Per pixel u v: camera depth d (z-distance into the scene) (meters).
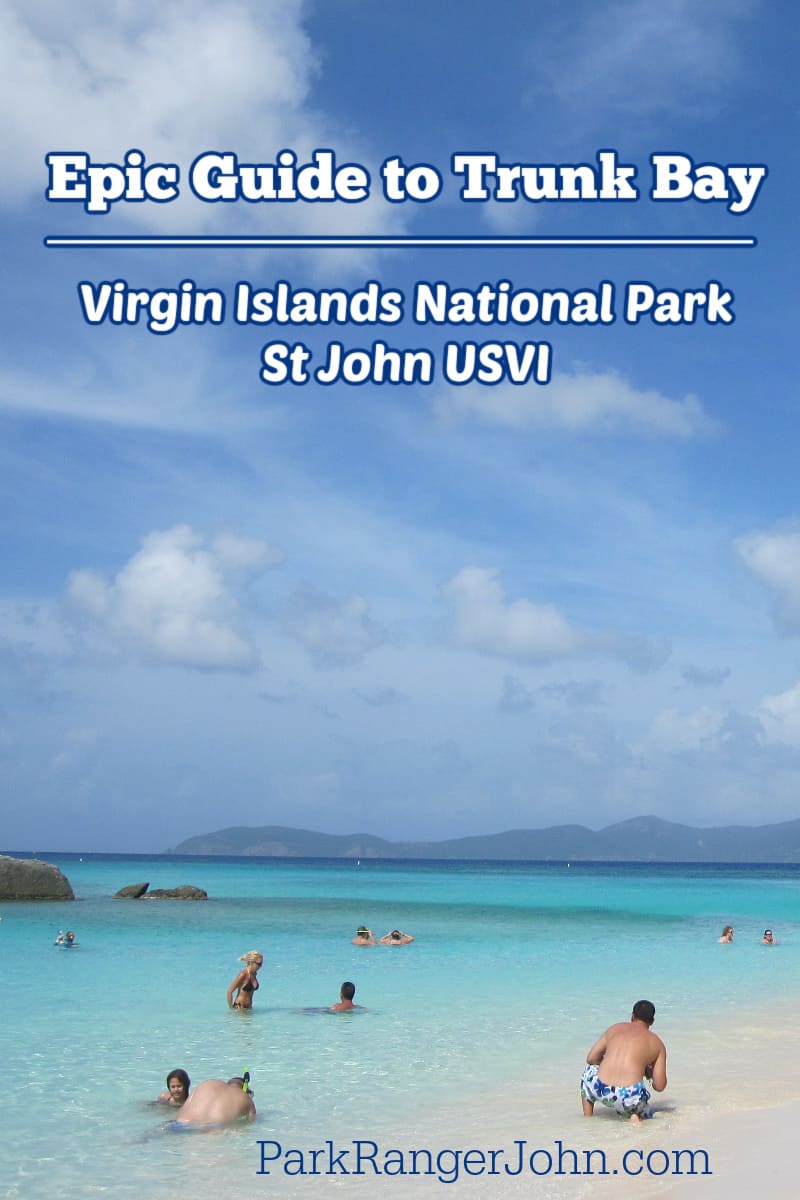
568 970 27.09
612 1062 12.59
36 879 52.72
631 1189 9.76
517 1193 9.73
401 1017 19.42
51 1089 13.77
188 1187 10.12
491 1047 16.64
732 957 31.02
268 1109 12.93
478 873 166.38
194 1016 19.31
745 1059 15.91
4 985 23.23
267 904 56.59
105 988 22.80
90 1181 10.29
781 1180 9.86
